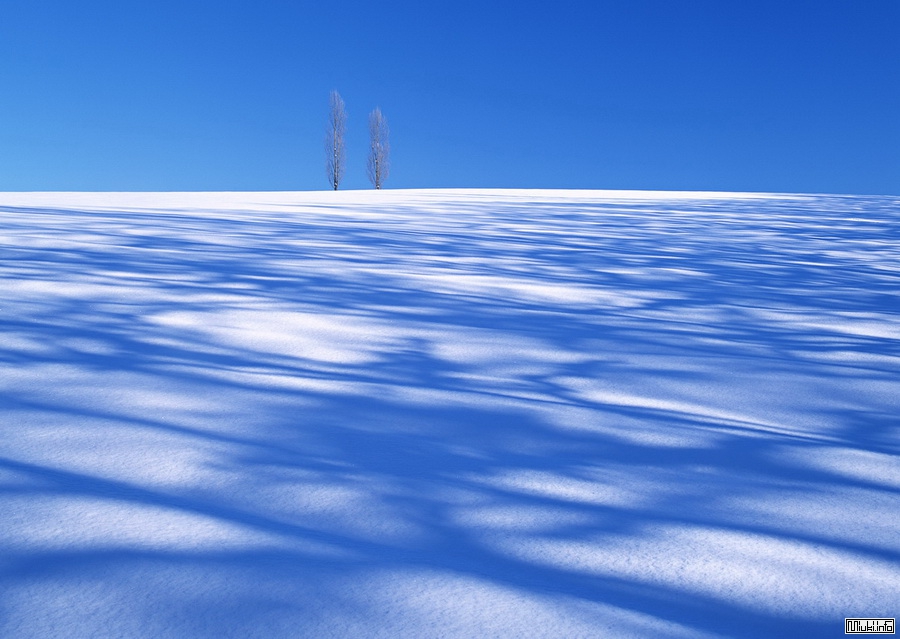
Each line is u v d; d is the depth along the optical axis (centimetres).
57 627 87
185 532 112
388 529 118
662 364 236
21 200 785
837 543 120
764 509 133
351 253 444
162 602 93
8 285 294
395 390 197
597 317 303
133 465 139
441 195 1331
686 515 129
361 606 94
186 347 227
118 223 530
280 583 98
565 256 482
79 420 162
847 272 462
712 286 390
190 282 321
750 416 189
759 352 257
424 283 355
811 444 170
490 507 128
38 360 205
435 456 152
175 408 173
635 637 90
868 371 236
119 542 108
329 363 219
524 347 250
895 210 1027
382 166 3122
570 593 100
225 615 91
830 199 1334
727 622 96
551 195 1412
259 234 516
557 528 121
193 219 599
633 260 479
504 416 180
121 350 220
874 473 153
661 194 1551
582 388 208
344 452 151
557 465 150
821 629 95
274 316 271
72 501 122
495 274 394
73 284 302
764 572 109
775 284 405
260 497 127
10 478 130
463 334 263
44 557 103
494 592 99
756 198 1372
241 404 178
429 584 100
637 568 109
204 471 138
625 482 143
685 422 182
